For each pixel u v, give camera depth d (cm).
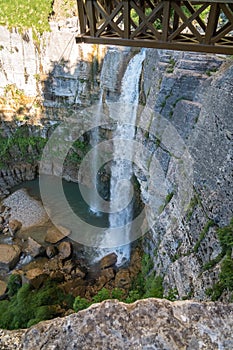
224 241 741
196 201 955
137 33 548
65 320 322
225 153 838
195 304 333
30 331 319
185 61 1088
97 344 294
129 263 1567
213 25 499
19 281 1567
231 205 781
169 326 307
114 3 620
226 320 317
